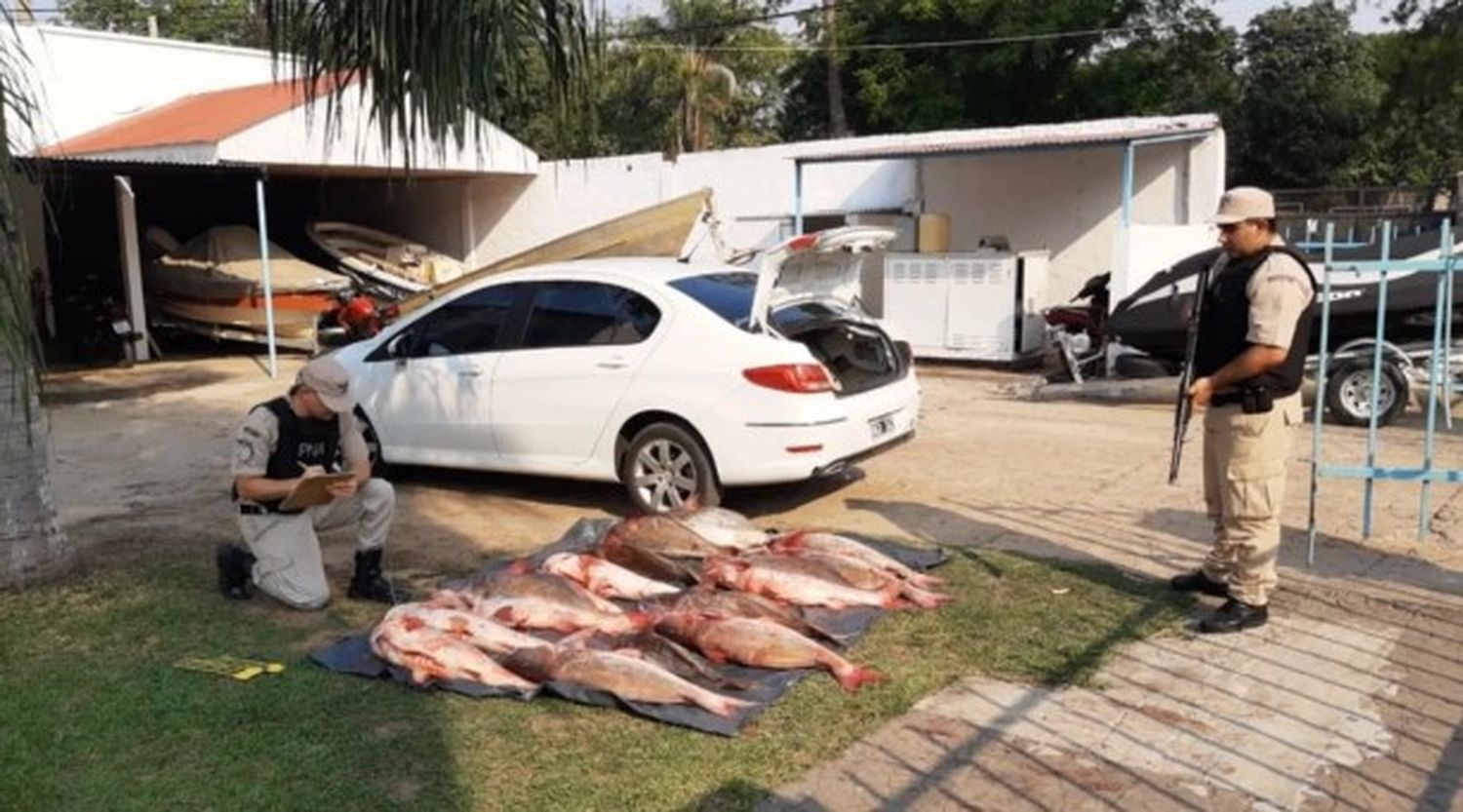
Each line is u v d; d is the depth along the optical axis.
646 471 6.93
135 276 16.08
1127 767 3.71
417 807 3.48
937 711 4.13
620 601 5.30
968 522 6.81
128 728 4.04
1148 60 27.06
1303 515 6.74
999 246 14.46
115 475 8.84
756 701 4.18
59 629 5.07
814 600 5.13
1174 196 14.09
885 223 15.20
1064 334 12.47
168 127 16.42
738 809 3.45
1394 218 15.78
